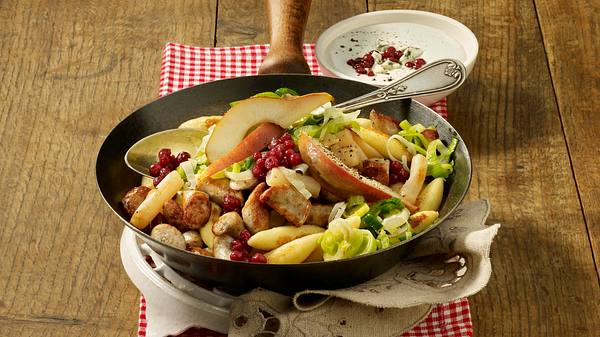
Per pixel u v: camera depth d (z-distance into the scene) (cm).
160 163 109
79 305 110
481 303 111
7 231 117
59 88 133
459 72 115
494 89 133
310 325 101
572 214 119
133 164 110
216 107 116
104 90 133
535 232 117
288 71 121
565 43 140
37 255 115
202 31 141
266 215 103
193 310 105
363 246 101
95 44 139
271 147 106
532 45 140
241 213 105
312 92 117
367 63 131
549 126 129
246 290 104
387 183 108
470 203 111
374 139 110
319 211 104
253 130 107
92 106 131
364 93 116
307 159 104
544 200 120
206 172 106
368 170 108
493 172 123
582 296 111
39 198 120
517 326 109
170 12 144
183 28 142
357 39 135
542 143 126
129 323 109
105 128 129
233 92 116
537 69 136
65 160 125
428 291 101
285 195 102
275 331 103
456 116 130
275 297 101
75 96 133
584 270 113
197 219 104
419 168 108
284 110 107
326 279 100
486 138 127
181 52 134
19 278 112
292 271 98
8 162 124
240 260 101
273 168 104
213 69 133
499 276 113
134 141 112
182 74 132
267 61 121
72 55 138
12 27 142
